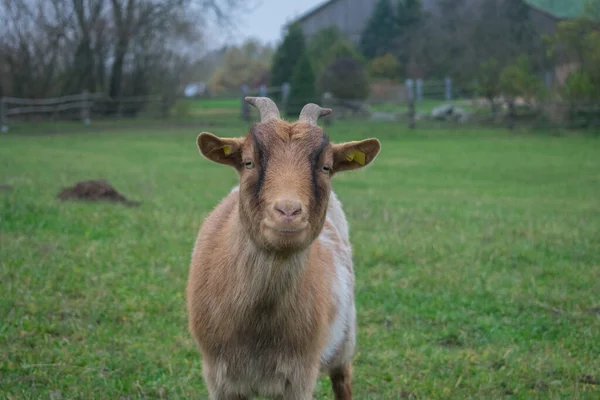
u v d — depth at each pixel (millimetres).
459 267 9086
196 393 5406
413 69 46562
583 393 5734
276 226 3676
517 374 6059
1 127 30562
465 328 7156
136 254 8711
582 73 32375
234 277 4121
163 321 6719
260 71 64625
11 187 12992
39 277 7520
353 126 32938
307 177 3908
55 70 36500
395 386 5781
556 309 7805
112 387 5320
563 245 10477
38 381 5398
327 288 4551
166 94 38906
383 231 10914
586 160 22844
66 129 31266
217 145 4164
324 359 4844
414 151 25203
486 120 34094
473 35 44125
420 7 51469
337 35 48938
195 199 12984
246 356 4160
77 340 6207
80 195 12109
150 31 37625
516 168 20938
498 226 11648
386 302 7715
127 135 29172
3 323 6305
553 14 49719
